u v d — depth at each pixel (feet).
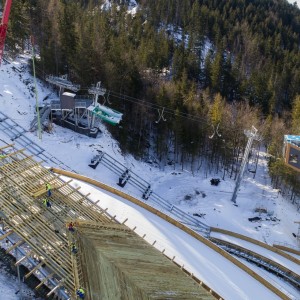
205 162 199.31
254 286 92.48
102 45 204.44
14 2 192.75
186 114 185.88
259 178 194.29
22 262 76.23
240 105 222.28
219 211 161.38
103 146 169.17
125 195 115.55
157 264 67.51
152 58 245.04
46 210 86.02
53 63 195.00
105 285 61.05
